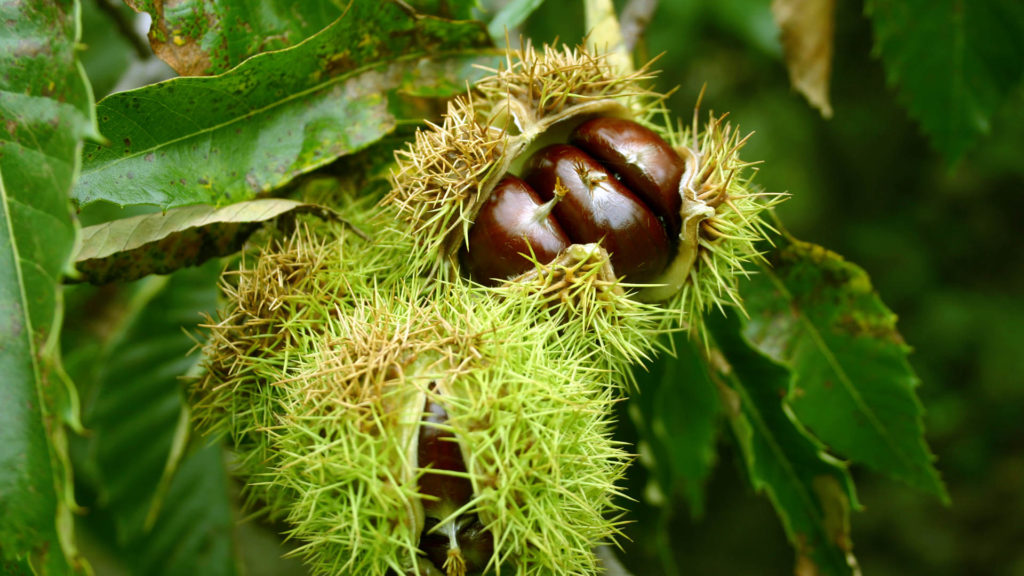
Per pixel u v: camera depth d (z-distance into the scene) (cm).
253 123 39
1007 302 84
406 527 36
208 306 46
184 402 40
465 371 36
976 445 83
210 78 38
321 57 39
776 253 43
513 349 37
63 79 35
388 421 36
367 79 40
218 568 46
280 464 37
